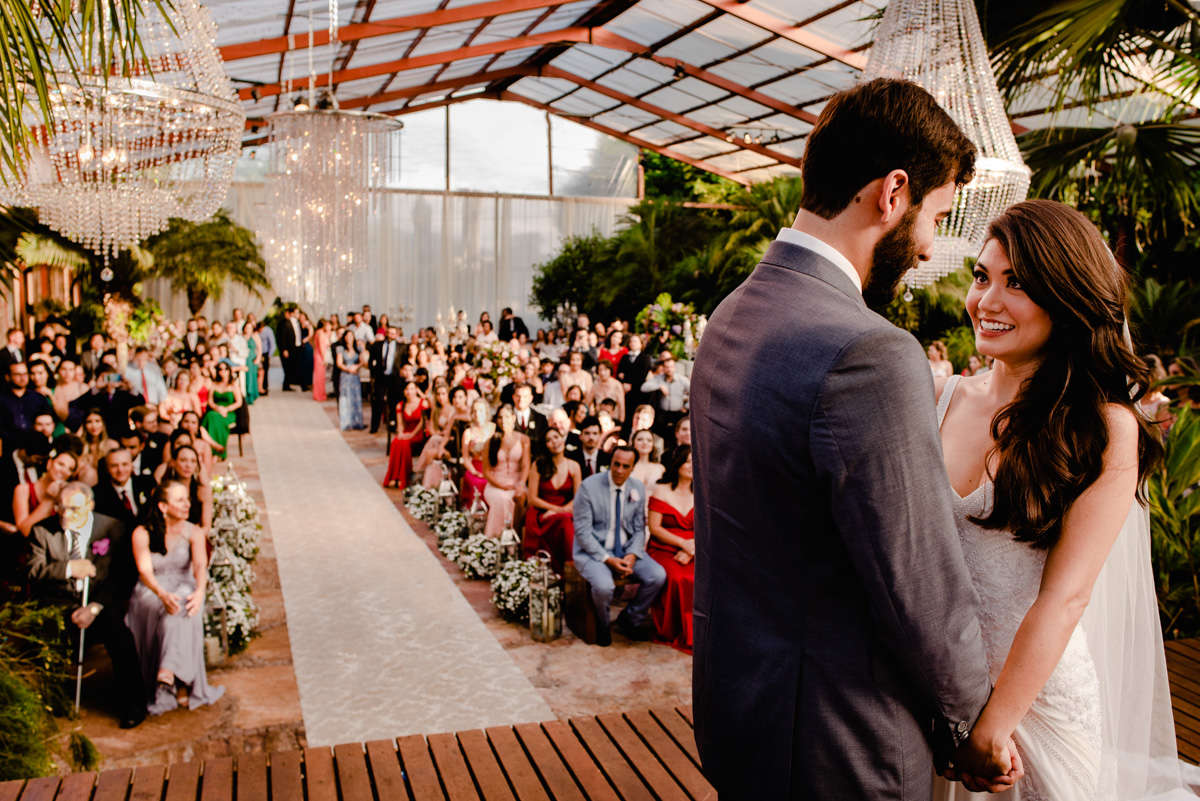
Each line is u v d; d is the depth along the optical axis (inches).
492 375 440.5
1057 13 156.5
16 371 268.8
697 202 831.7
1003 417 57.1
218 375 407.5
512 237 892.0
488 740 99.7
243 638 196.4
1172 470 155.3
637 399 431.8
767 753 41.3
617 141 916.0
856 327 38.0
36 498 192.5
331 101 350.6
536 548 245.4
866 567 37.5
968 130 150.5
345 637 204.5
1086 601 52.8
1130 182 214.1
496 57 650.2
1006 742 48.6
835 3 426.0
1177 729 107.6
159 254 682.2
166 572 170.6
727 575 43.1
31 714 123.4
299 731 159.5
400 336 567.8
